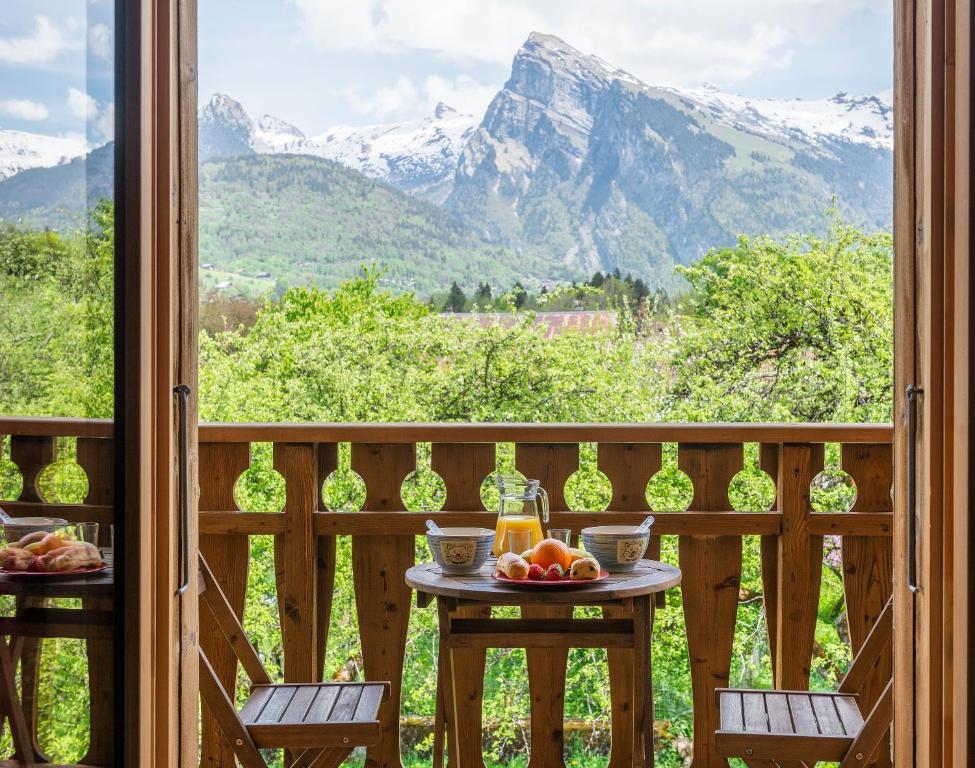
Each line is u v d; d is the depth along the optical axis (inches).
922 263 73.3
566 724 354.6
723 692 94.4
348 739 85.0
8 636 59.7
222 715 84.1
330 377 485.4
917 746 74.5
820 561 106.9
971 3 67.1
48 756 61.2
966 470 67.7
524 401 485.4
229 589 108.0
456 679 106.7
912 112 74.7
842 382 450.9
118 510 65.2
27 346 59.7
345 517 107.2
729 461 107.5
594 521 106.6
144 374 66.7
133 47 65.5
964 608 68.1
